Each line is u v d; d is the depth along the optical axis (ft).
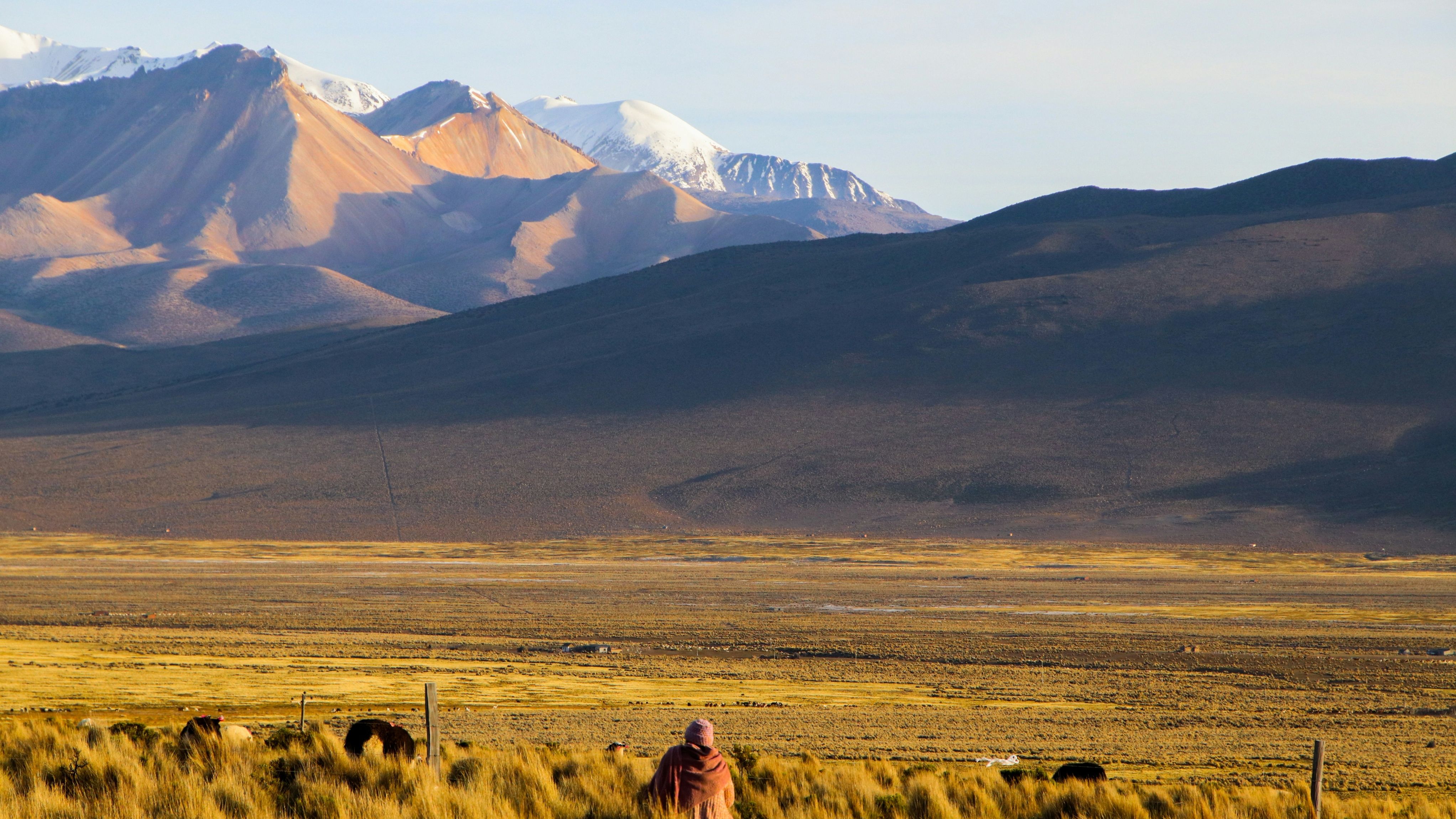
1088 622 624.18
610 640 554.87
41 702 327.67
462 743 199.11
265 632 574.15
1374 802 182.91
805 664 481.05
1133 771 255.70
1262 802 171.94
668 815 110.01
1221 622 623.77
